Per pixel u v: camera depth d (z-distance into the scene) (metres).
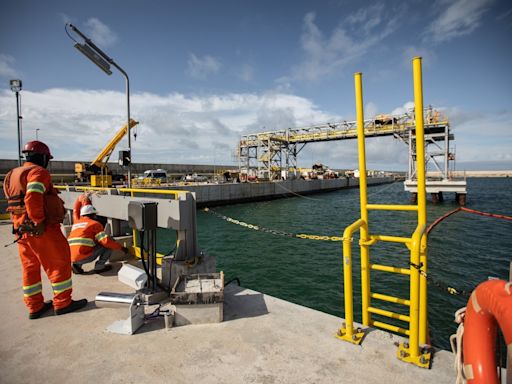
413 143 36.44
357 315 7.24
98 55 8.23
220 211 32.16
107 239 4.61
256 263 11.95
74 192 7.10
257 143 52.09
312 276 10.22
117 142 28.75
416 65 2.47
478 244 15.39
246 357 2.51
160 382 2.23
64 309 3.37
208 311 3.10
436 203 37.06
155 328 3.03
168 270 3.90
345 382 2.19
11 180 3.19
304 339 2.78
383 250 13.77
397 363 2.40
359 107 2.83
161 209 4.18
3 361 2.50
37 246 3.13
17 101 11.69
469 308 1.45
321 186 62.91
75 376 2.31
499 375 1.46
